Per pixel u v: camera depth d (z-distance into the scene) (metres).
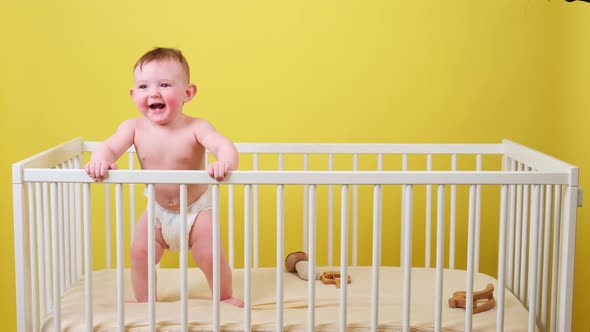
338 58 2.67
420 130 2.69
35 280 1.92
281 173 1.80
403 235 2.55
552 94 2.66
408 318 1.85
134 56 2.65
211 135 2.02
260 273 2.37
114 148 2.04
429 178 1.81
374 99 2.68
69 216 2.26
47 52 2.65
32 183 1.88
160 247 2.13
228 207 2.70
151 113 2.03
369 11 2.65
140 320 1.90
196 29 2.65
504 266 1.85
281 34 2.66
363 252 2.75
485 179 1.82
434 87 2.68
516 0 2.64
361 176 1.80
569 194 1.85
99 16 2.64
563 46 2.64
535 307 1.88
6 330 2.75
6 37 2.64
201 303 2.04
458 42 2.66
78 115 2.67
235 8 2.65
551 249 2.34
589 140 2.62
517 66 2.67
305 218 2.53
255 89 2.68
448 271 2.39
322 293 2.17
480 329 1.91
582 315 2.68
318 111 2.68
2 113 2.66
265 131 2.69
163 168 2.07
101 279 2.31
